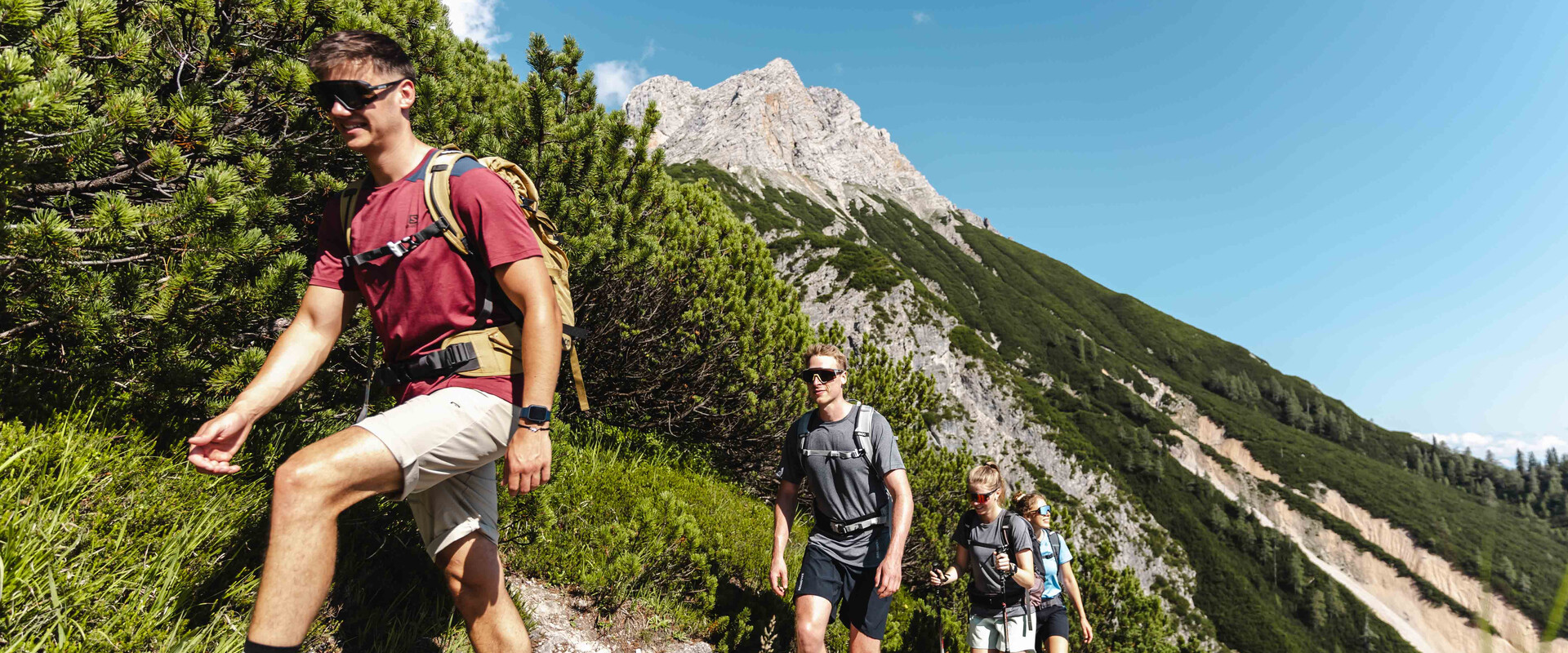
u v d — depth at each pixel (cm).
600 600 415
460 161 219
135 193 342
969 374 13500
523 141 619
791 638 519
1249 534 11812
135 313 293
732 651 462
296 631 188
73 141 270
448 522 228
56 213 274
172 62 357
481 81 613
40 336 291
